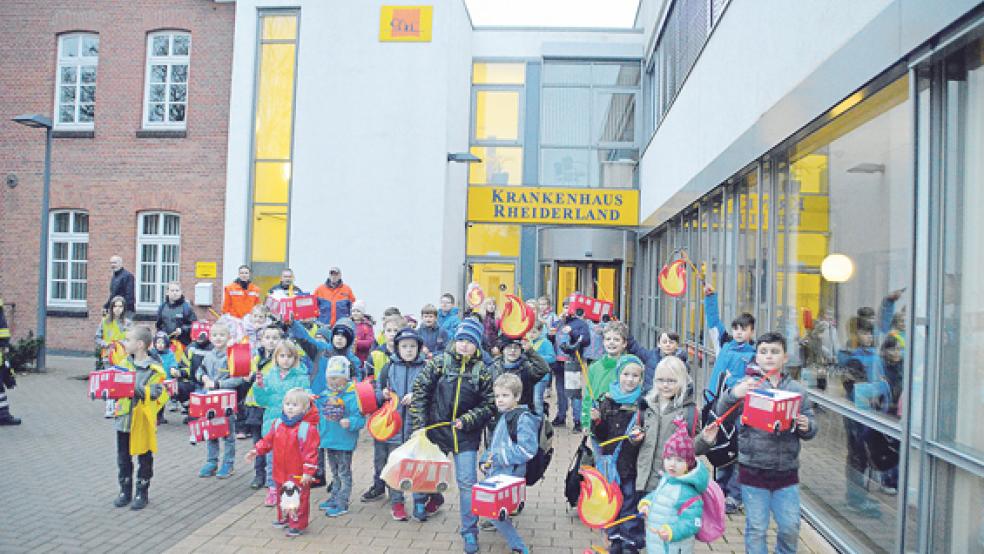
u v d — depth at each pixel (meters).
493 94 17.89
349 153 14.20
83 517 5.64
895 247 4.44
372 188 14.14
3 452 7.70
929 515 3.89
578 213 17.47
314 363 6.82
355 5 14.32
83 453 7.73
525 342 5.91
